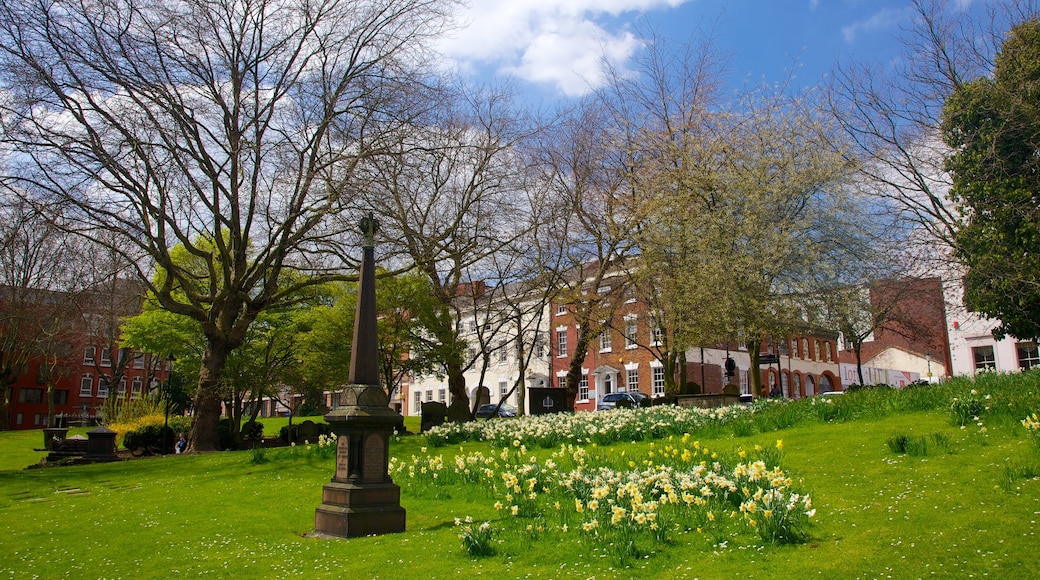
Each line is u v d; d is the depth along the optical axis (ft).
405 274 88.69
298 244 74.59
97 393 231.91
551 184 89.92
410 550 23.58
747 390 172.96
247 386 93.25
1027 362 107.24
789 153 77.46
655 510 22.98
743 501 24.81
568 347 178.91
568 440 47.50
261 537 27.94
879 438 34.88
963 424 34.63
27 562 25.22
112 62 61.57
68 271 106.22
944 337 123.54
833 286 75.51
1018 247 67.97
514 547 22.75
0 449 95.96
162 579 22.15
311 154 67.72
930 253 84.38
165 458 62.18
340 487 27.91
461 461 37.42
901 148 84.64
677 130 88.53
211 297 73.61
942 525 20.68
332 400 159.94
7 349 147.54
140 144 62.34
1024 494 22.56
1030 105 66.74
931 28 80.84
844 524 21.98
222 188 69.00
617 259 91.81
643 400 99.76
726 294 69.05
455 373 86.94
